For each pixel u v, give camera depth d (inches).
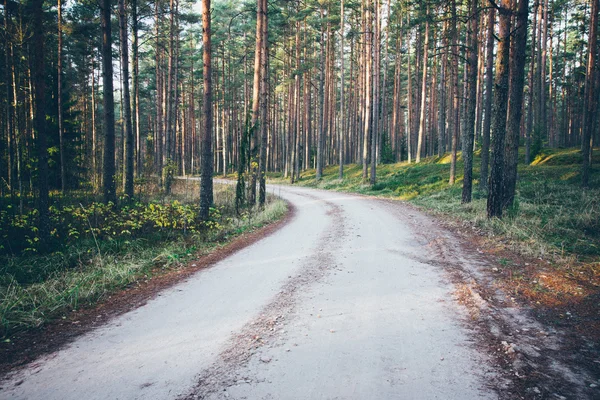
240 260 328.8
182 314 205.5
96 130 1200.8
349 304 213.6
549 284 230.1
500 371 138.8
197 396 126.8
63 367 148.5
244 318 197.5
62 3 844.0
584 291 214.7
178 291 246.1
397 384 131.6
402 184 1031.6
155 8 915.4
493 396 123.5
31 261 307.9
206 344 167.8
